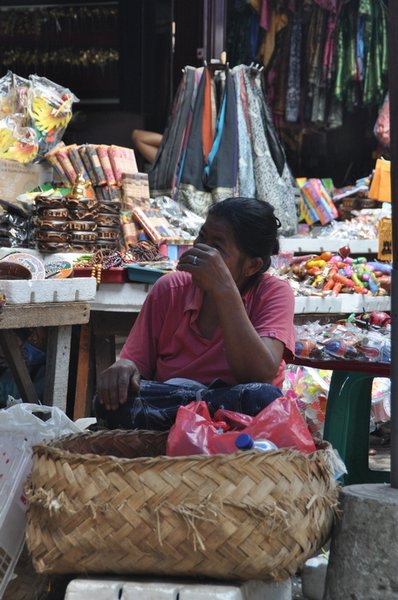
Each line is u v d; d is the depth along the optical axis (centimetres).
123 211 1077
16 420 520
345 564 457
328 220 1430
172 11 1540
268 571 413
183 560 409
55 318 728
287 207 1314
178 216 1145
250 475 411
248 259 548
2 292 693
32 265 790
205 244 552
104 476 412
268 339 532
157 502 407
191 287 563
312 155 1750
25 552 502
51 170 1092
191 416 461
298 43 1574
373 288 1070
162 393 531
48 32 1634
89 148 1095
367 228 1370
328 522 451
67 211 905
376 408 927
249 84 1294
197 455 417
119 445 508
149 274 852
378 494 462
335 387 647
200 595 401
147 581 418
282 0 1553
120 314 863
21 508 491
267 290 558
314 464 438
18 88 1090
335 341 645
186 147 1242
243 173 1273
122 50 1602
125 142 1645
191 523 402
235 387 511
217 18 1402
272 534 410
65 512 415
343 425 643
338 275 1062
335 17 1551
